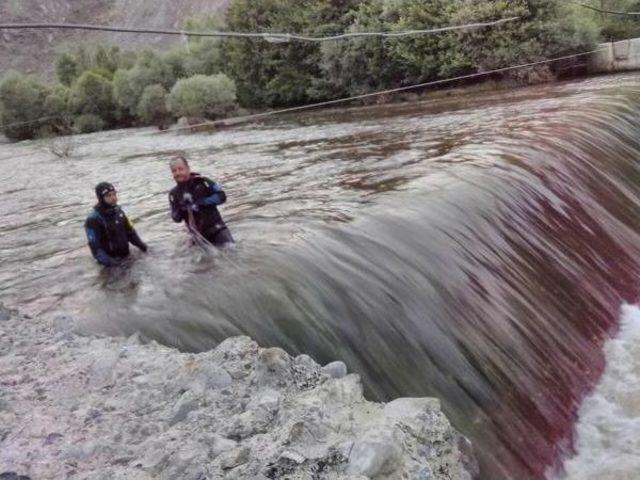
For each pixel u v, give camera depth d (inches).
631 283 352.5
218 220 322.0
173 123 1455.5
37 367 212.5
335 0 1230.3
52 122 1809.8
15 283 317.7
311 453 160.4
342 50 1139.3
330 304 251.8
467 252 304.0
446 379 240.7
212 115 1270.9
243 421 172.4
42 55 4060.0
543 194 376.8
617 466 226.1
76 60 2795.3
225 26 1481.3
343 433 171.3
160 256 325.7
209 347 235.6
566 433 242.2
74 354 220.5
